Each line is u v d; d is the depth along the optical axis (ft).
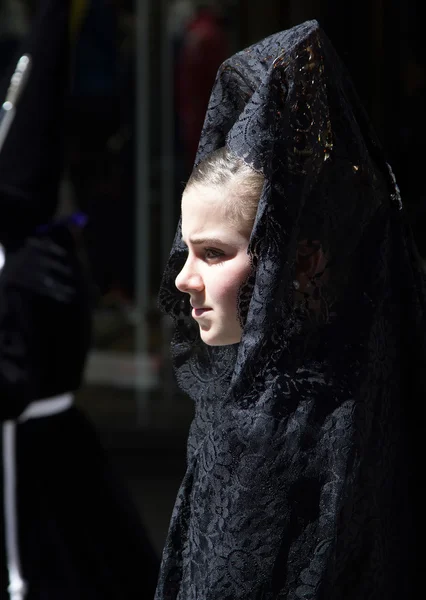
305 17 31.91
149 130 35.65
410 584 9.04
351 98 8.92
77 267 18.63
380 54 31.27
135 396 37.55
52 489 18.13
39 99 18.04
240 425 8.27
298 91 8.23
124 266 36.27
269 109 8.32
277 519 8.20
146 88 35.47
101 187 35.32
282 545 8.21
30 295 17.47
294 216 8.15
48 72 18.11
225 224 8.44
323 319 8.38
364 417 8.38
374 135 9.00
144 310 36.76
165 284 9.57
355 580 8.52
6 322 17.20
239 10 34.37
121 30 35.22
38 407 18.17
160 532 28.89
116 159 35.50
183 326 9.62
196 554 8.50
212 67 35.06
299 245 8.31
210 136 9.42
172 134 35.65
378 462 8.58
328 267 8.41
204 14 35.01
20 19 34.53
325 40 8.54
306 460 8.24
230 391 8.36
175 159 35.83
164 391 37.40
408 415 9.00
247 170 8.39
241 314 8.53
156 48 35.47
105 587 18.24
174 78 35.53
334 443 8.26
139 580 18.58
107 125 35.12
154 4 35.24
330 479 8.24
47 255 17.95
